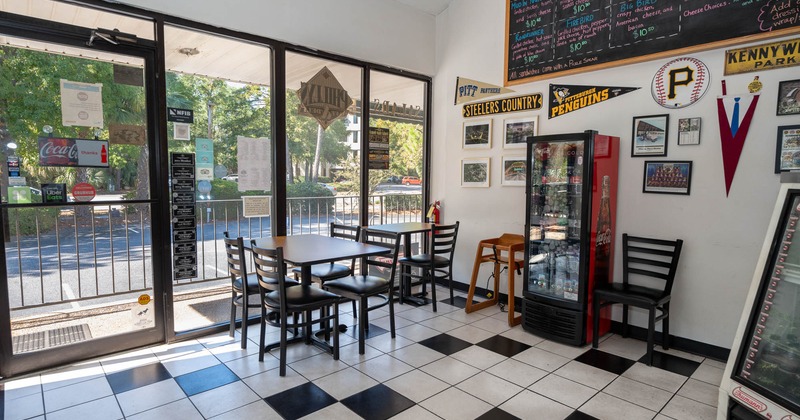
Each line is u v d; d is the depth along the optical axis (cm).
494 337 359
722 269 316
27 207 287
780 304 186
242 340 330
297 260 284
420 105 529
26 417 234
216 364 302
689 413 243
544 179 376
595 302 336
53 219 310
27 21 272
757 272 197
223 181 369
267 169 394
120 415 237
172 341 340
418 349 332
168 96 334
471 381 280
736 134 305
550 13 405
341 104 449
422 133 535
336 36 419
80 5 291
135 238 357
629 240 357
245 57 376
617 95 365
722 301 316
